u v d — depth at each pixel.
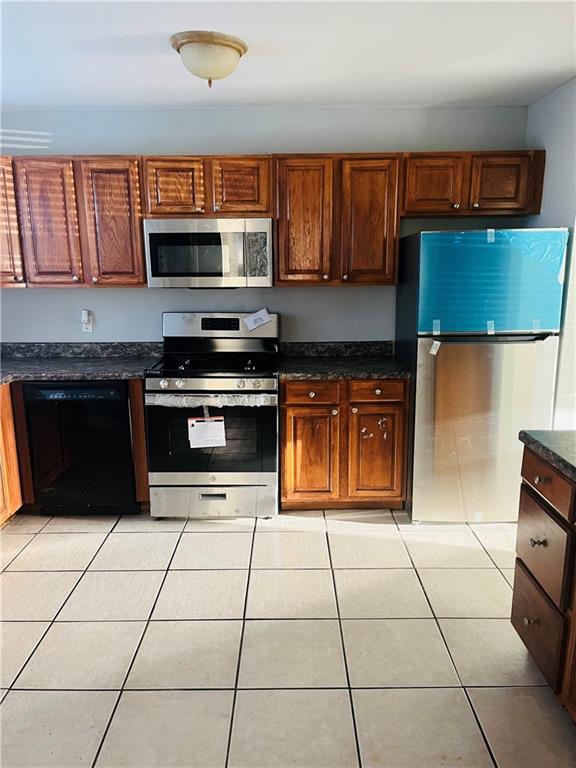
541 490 1.83
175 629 2.21
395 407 3.09
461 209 3.17
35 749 1.67
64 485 3.18
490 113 3.35
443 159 3.11
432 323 2.88
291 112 3.35
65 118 3.34
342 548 2.85
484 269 2.82
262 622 2.26
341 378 3.05
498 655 2.06
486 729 1.74
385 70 2.67
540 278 2.83
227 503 3.17
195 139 3.38
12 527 3.08
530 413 2.97
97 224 3.18
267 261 3.18
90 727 1.75
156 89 2.94
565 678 1.71
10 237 3.18
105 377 3.03
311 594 2.44
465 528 3.06
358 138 3.38
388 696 1.87
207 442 3.09
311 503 3.26
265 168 3.11
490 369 2.92
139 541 2.93
